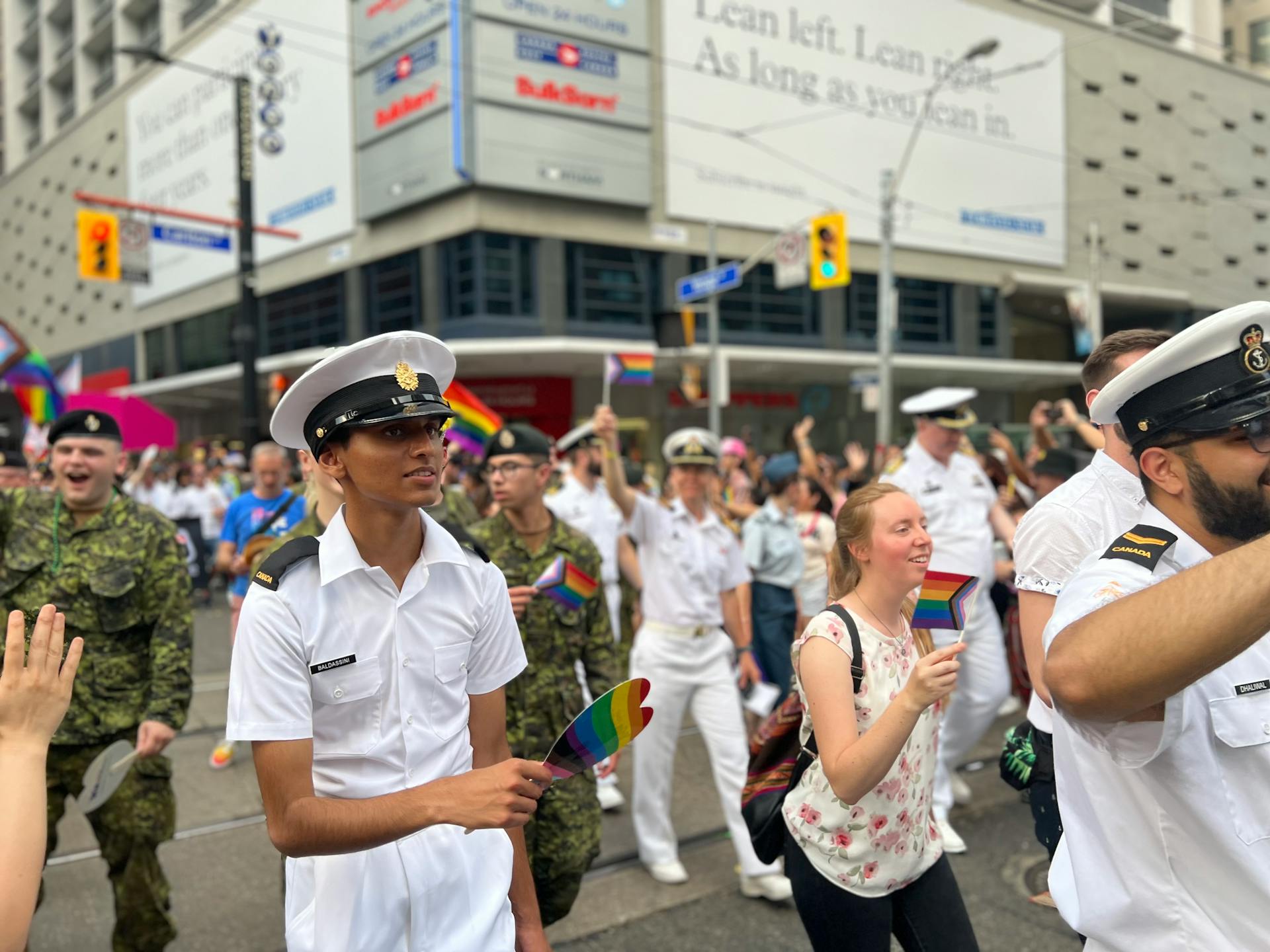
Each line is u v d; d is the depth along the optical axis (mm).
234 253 26906
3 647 2828
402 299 21922
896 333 26141
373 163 21844
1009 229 28141
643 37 21281
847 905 2150
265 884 3846
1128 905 1338
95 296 35812
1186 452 1264
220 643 8945
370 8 21500
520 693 3033
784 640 5590
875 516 2176
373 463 1581
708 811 4621
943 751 4211
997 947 3189
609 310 21719
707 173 22578
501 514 3291
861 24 24734
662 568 3916
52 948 3381
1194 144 32969
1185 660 1034
